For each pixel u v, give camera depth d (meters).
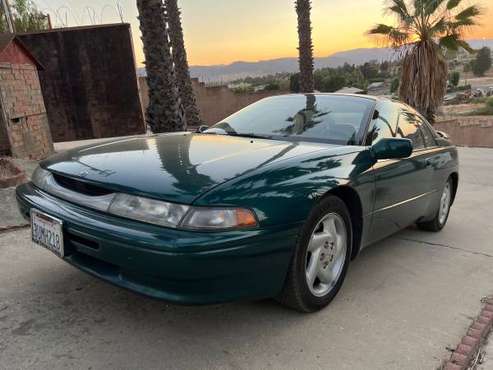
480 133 23.41
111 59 9.41
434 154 4.07
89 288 2.96
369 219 3.09
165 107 7.28
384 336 2.54
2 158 5.61
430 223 4.56
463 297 3.11
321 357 2.32
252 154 2.67
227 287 2.17
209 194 2.14
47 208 2.55
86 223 2.28
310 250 2.63
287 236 2.32
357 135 3.23
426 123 4.29
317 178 2.56
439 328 2.66
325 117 3.48
